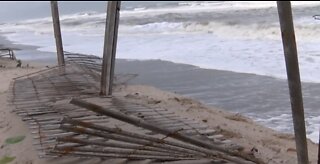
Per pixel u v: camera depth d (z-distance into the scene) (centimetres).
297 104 455
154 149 544
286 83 1154
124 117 487
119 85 1180
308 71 1208
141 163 542
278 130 799
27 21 5028
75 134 584
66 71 1109
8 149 635
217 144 590
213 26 2420
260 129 789
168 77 1345
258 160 555
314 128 795
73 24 3875
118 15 809
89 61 1319
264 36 1948
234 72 1338
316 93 1008
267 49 1653
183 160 542
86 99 841
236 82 1213
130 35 2544
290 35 434
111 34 835
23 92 895
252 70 1341
